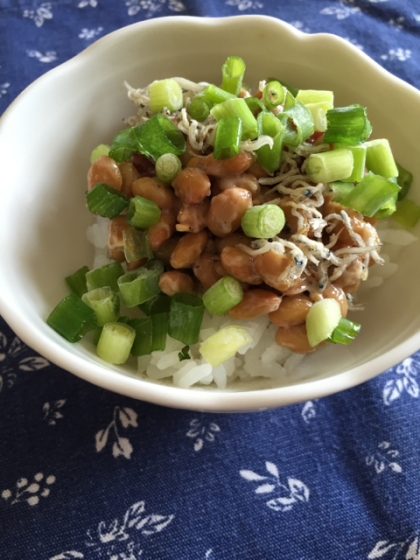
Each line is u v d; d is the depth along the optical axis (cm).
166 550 17
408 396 20
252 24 21
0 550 17
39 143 20
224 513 18
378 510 18
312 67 21
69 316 18
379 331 19
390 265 20
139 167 20
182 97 20
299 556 17
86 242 21
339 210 18
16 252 18
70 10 26
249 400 15
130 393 15
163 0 27
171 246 19
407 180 20
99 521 18
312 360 19
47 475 18
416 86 25
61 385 20
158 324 19
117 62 21
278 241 17
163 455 19
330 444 19
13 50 25
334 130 18
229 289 18
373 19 27
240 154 18
